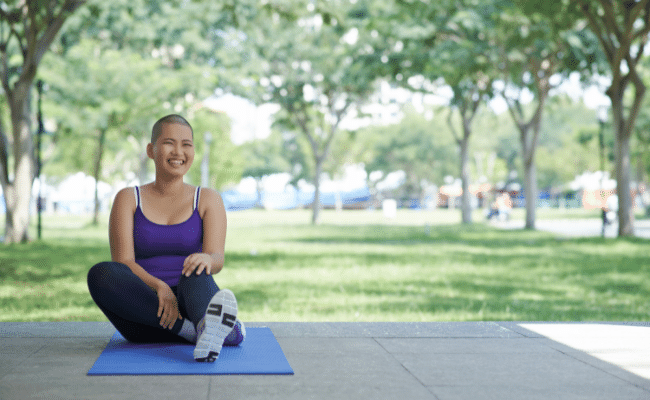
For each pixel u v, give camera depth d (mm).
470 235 27266
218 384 3725
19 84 20578
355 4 24438
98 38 30594
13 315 7664
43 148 39531
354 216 60062
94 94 26891
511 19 20875
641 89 22250
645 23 21141
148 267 4648
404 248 20141
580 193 83812
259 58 32969
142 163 37469
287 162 85062
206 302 4355
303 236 26641
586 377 3959
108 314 4605
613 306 8984
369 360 4367
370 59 25906
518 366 4227
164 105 31750
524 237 25766
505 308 8633
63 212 72500
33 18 19219
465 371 4082
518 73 25781
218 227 4727
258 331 5293
